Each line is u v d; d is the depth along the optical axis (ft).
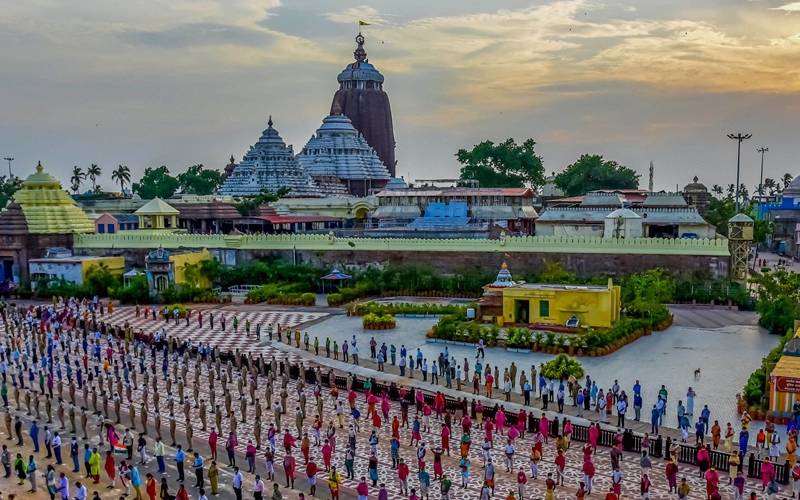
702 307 246.27
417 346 189.26
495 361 172.14
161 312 236.02
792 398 124.67
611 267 264.11
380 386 146.20
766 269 236.02
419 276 270.87
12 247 303.27
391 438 119.14
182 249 306.14
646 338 198.49
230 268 294.25
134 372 153.79
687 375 157.28
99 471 107.86
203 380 160.35
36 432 119.96
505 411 129.29
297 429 124.36
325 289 281.54
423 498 98.02
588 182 526.57
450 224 336.08
